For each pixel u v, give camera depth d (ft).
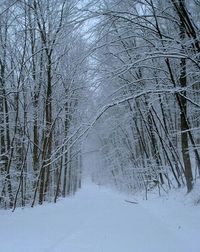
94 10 43.34
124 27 44.60
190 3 48.62
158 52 40.83
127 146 105.91
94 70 47.21
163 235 32.27
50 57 67.77
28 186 79.56
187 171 50.01
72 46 68.44
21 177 64.18
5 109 70.79
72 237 32.53
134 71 53.93
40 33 67.87
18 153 79.10
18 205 77.30
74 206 65.00
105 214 49.65
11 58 70.90
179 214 41.73
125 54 50.16
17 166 77.92
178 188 61.11
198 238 29.81
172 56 40.42
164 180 79.00
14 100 73.46
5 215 52.19
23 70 72.13
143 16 42.91
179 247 27.43
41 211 57.06
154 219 42.19
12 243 30.35
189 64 47.75
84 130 41.50
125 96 48.85
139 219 42.83
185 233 32.37
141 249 26.86
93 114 45.83
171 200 53.88
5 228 39.37
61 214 52.01
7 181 70.23
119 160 124.67
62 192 116.26
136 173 94.53
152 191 76.59
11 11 67.46
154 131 67.87
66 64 76.74
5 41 67.92
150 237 31.45
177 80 49.67
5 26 67.62
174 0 40.19
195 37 40.27
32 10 66.59
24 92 71.15
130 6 45.88
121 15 45.29
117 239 30.83
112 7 44.16
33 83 74.54
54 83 74.43
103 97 50.06
